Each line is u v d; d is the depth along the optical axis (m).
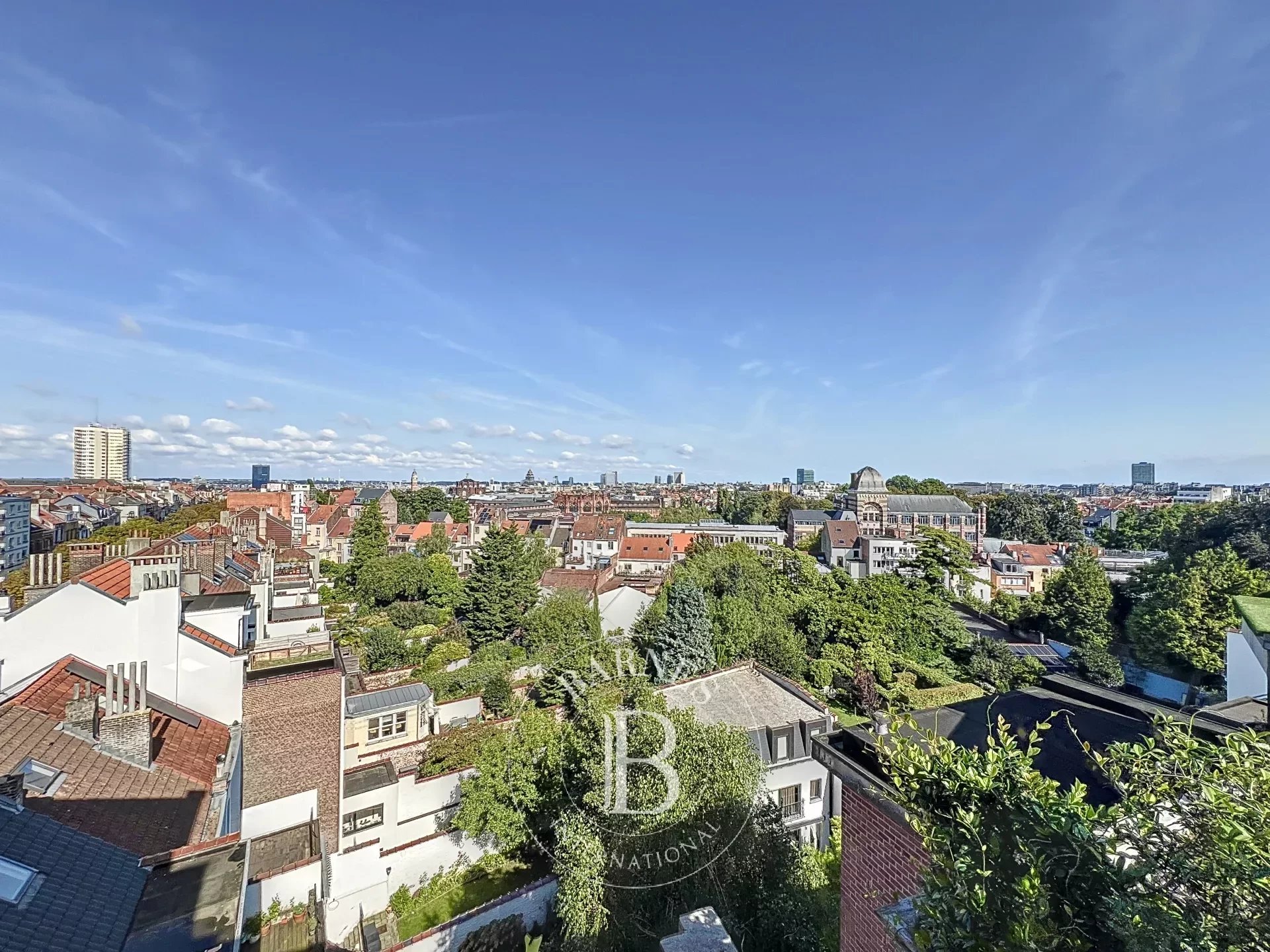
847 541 84.00
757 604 44.78
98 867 9.02
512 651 40.53
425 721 24.98
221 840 10.37
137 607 16.56
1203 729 9.23
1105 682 39.88
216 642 17.92
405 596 59.06
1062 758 8.84
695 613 37.75
